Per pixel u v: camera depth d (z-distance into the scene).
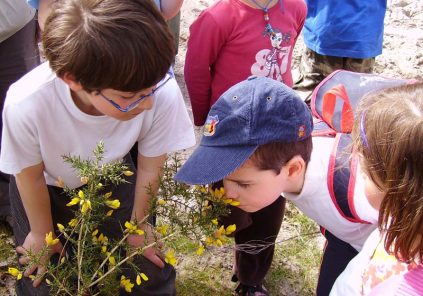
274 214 1.99
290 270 2.47
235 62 2.29
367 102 1.31
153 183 1.62
